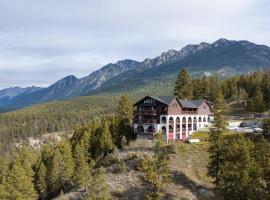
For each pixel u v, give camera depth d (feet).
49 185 342.85
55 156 349.20
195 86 570.87
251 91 626.23
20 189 287.48
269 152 187.32
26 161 359.66
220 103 328.08
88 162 375.04
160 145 315.78
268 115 494.18
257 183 175.63
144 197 248.11
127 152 325.21
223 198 182.39
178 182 265.34
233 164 193.77
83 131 432.66
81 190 283.79
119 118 407.03
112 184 268.41
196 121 430.20
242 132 356.59
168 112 386.11
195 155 305.32
